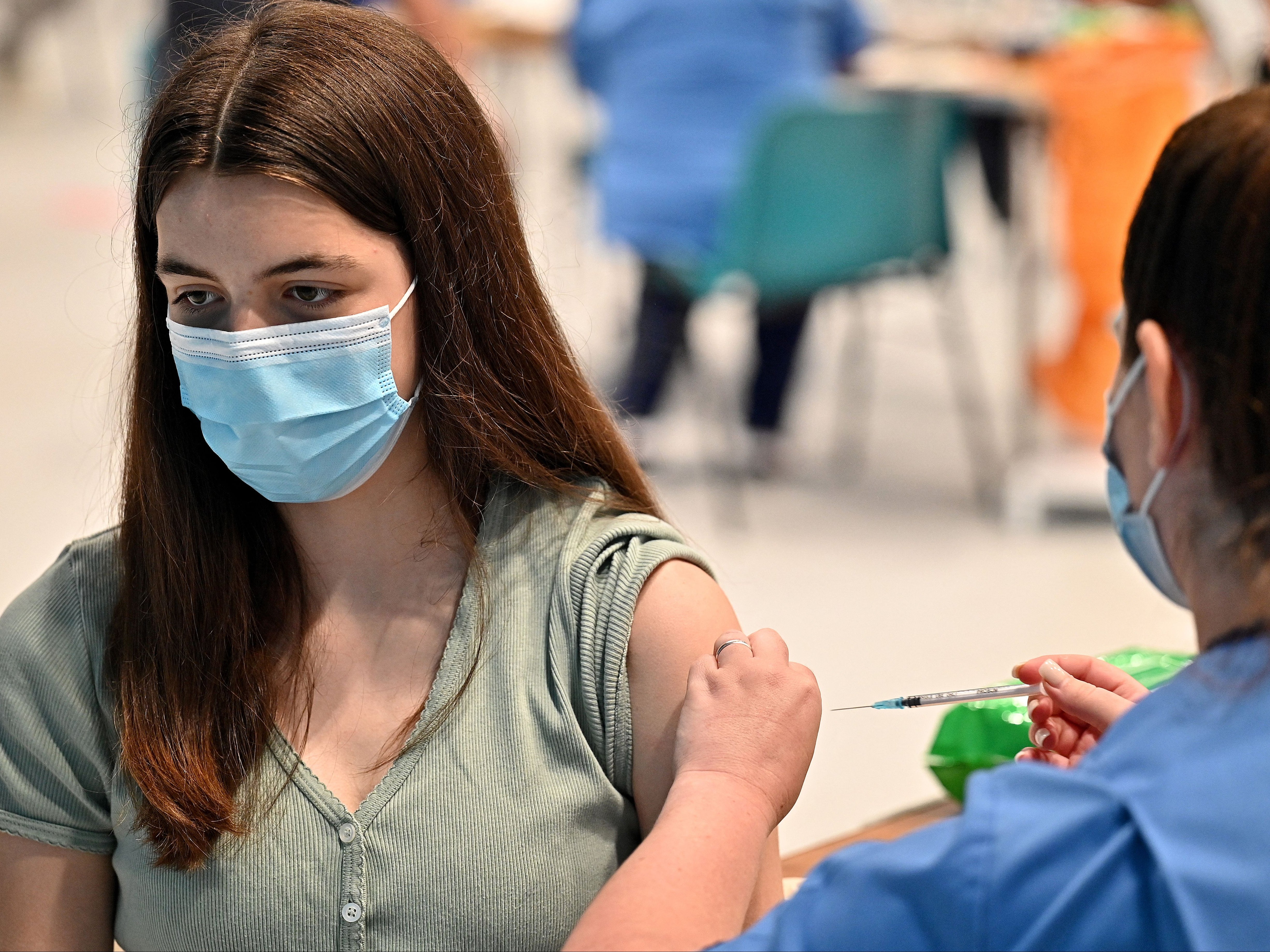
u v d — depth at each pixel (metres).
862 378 6.31
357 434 1.32
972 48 5.34
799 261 4.31
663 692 1.32
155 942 1.35
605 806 1.32
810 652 3.83
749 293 4.82
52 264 7.98
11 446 5.28
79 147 11.59
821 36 4.73
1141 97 4.18
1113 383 1.08
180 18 3.48
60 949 1.40
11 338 6.63
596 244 5.75
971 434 5.57
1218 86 4.18
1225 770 0.86
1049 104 4.30
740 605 4.14
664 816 1.16
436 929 1.28
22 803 1.38
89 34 14.52
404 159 1.28
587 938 1.06
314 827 1.30
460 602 1.36
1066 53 4.34
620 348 5.97
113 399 2.05
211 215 1.25
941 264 4.51
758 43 4.57
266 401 1.29
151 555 1.39
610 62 4.72
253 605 1.39
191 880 1.31
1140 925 0.85
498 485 1.42
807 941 0.92
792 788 1.22
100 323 6.83
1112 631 3.96
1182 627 3.97
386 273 1.30
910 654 3.83
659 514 1.52
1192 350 0.92
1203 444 0.92
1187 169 0.93
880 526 4.78
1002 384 6.30
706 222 4.65
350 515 1.38
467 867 1.28
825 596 4.21
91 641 1.40
